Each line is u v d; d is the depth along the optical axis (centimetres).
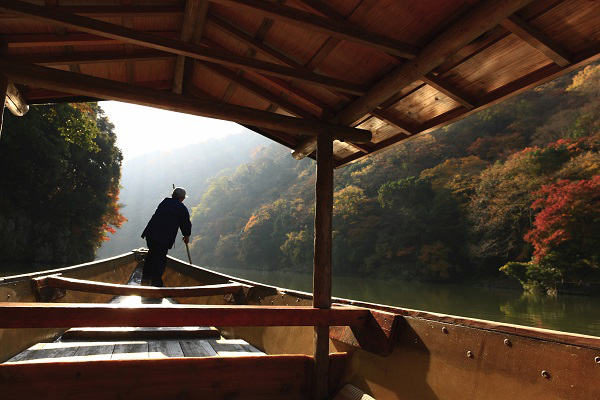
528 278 2345
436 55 188
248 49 266
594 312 1435
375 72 236
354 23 202
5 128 2469
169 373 189
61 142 2827
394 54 201
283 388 211
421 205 3666
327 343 224
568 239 2144
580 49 176
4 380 167
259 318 205
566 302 1784
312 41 232
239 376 201
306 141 328
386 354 204
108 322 179
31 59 245
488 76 212
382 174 4738
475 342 167
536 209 2781
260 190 8919
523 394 143
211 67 279
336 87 239
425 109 262
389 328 205
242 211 8581
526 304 1745
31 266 2997
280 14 177
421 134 284
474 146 4000
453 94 225
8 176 2727
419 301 1939
